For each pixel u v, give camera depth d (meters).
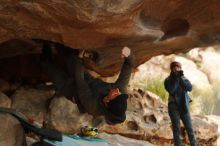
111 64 6.41
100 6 3.71
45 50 5.49
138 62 7.04
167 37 5.69
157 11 4.88
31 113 6.48
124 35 4.74
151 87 10.41
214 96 13.51
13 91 6.73
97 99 4.51
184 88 6.38
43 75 7.00
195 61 15.29
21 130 4.64
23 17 4.02
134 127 7.70
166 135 7.95
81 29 4.29
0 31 4.28
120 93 4.36
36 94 6.78
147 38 5.27
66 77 5.12
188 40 6.00
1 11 3.87
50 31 4.37
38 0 3.67
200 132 8.38
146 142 7.44
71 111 6.72
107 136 7.02
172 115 6.41
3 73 6.75
